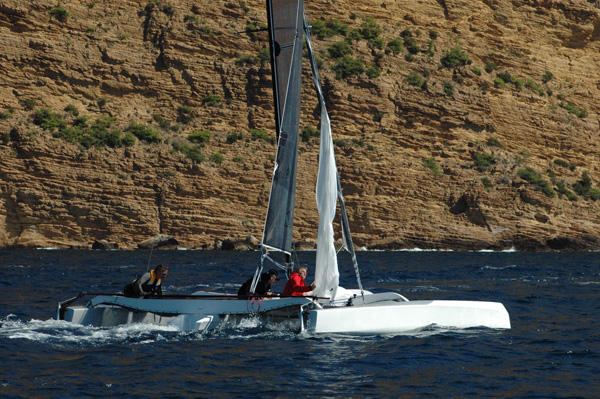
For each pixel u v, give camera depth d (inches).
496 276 5442.9
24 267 5994.1
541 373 1823.3
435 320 2353.6
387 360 1911.9
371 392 1611.7
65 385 1621.6
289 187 2337.6
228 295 2342.5
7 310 2856.8
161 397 1547.7
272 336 2198.6
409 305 2324.1
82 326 2295.8
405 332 2293.3
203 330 2212.1
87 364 1820.9
